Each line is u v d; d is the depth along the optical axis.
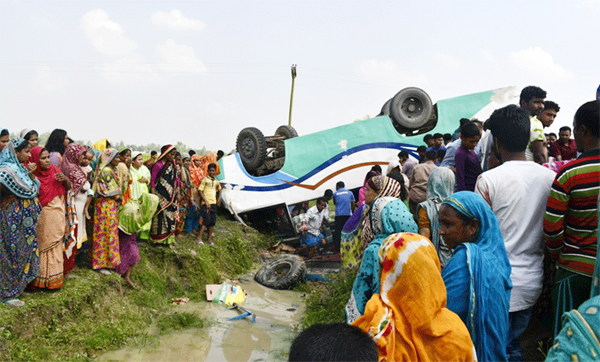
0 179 5.12
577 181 3.06
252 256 11.01
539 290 3.33
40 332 5.31
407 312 2.26
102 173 6.86
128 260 7.31
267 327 6.91
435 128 13.01
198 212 10.43
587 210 3.07
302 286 8.86
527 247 3.32
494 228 2.79
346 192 10.91
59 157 6.77
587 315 1.44
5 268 5.31
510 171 3.40
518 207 3.31
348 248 5.73
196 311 7.50
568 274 3.20
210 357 5.80
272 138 13.92
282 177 12.75
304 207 13.23
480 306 2.57
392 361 2.22
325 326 1.53
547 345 4.08
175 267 8.70
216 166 10.16
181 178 9.61
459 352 2.25
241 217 12.84
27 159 5.57
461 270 2.64
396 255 2.29
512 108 3.59
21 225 5.41
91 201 7.14
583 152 3.17
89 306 6.16
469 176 5.38
